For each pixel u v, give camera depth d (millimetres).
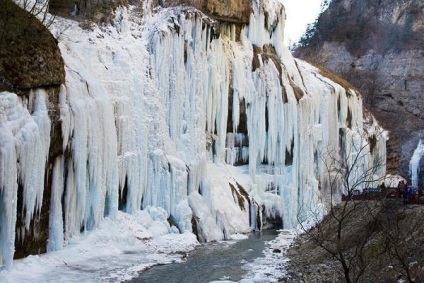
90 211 26484
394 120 72312
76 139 24922
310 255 25453
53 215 23844
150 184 31047
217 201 35000
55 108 23812
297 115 41594
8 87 21500
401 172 65938
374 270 19484
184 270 23203
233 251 28297
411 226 21188
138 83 31422
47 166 23266
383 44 81062
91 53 30172
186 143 34344
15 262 21172
